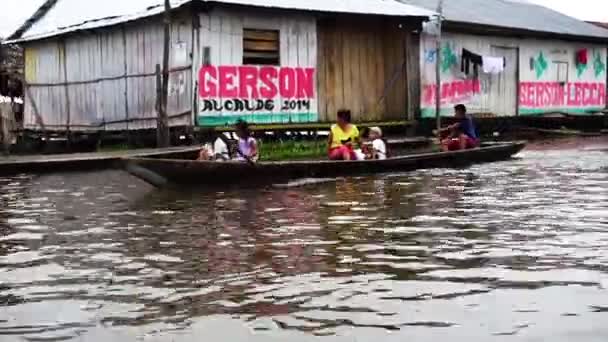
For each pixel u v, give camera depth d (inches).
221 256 223.0
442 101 845.8
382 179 437.4
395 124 765.3
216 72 640.4
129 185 433.7
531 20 1011.9
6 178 483.2
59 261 221.6
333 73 740.7
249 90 661.3
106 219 303.0
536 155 627.2
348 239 246.1
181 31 645.3
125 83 713.6
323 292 179.0
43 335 150.2
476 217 289.1
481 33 887.7
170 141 658.2
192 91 631.2
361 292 178.4
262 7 636.7
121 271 206.2
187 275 199.5
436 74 797.2
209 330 151.2
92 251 235.6
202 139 636.1
